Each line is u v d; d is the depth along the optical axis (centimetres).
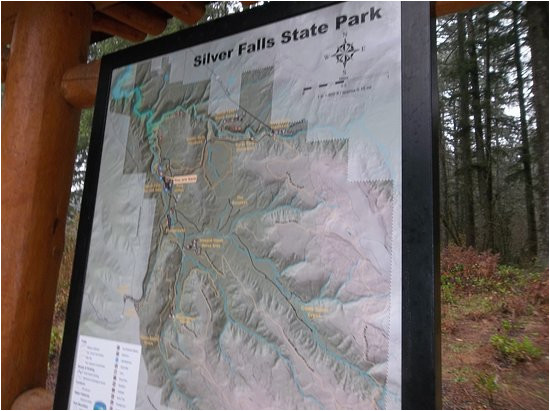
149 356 111
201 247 111
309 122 101
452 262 355
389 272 83
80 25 158
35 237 140
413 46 90
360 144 93
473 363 245
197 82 122
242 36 117
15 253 137
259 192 105
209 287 107
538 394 209
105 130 136
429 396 73
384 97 92
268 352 95
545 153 337
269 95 109
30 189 141
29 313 137
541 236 330
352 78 97
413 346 77
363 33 98
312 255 94
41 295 141
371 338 83
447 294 320
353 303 87
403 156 86
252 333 98
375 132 91
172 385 105
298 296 94
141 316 115
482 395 220
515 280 308
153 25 182
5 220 140
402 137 87
